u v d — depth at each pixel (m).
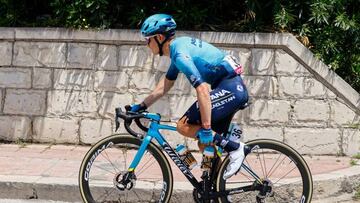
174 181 5.83
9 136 7.42
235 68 4.73
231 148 4.68
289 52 6.96
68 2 7.44
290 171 5.25
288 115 7.04
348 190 5.98
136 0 7.57
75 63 7.28
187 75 4.46
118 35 7.13
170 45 4.65
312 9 7.17
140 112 4.93
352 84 7.45
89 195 5.05
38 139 7.39
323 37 7.27
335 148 7.03
